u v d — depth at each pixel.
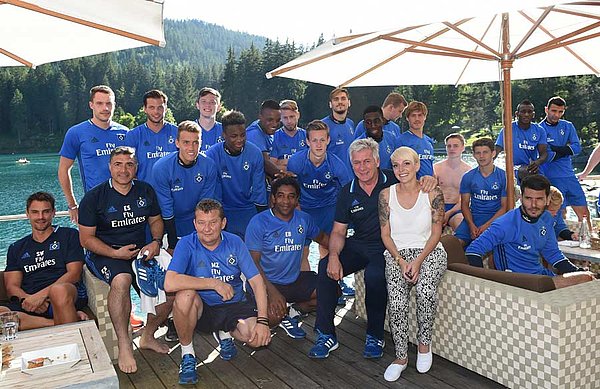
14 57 3.21
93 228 3.78
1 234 11.22
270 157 5.39
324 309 3.72
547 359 2.80
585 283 3.04
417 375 3.38
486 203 4.89
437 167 5.69
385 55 4.45
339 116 5.54
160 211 4.07
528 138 6.23
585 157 29.20
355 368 3.52
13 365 2.54
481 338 3.19
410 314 3.79
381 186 3.75
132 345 3.81
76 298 3.87
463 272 3.33
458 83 5.32
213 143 5.16
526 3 2.62
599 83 30.91
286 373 3.47
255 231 3.93
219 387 3.31
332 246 3.77
